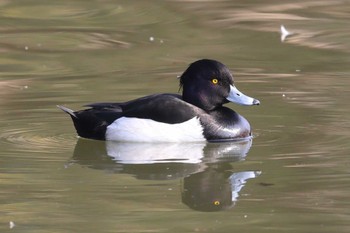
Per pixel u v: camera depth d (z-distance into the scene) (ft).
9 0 70.79
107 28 64.39
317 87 48.91
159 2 70.23
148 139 39.99
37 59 56.49
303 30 62.59
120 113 40.57
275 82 50.19
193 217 30.04
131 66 54.44
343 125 42.11
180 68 53.57
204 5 69.26
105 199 32.12
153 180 34.68
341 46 58.54
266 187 33.30
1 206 31.24
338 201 31.45
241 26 63.77
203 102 41.14
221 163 36.91
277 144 39.50
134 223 29.40
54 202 31.71
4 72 53.26
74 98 46.96
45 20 66.23
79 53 57.93
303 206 30.99
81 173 35.53
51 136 41.04
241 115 44.29
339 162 36.24
